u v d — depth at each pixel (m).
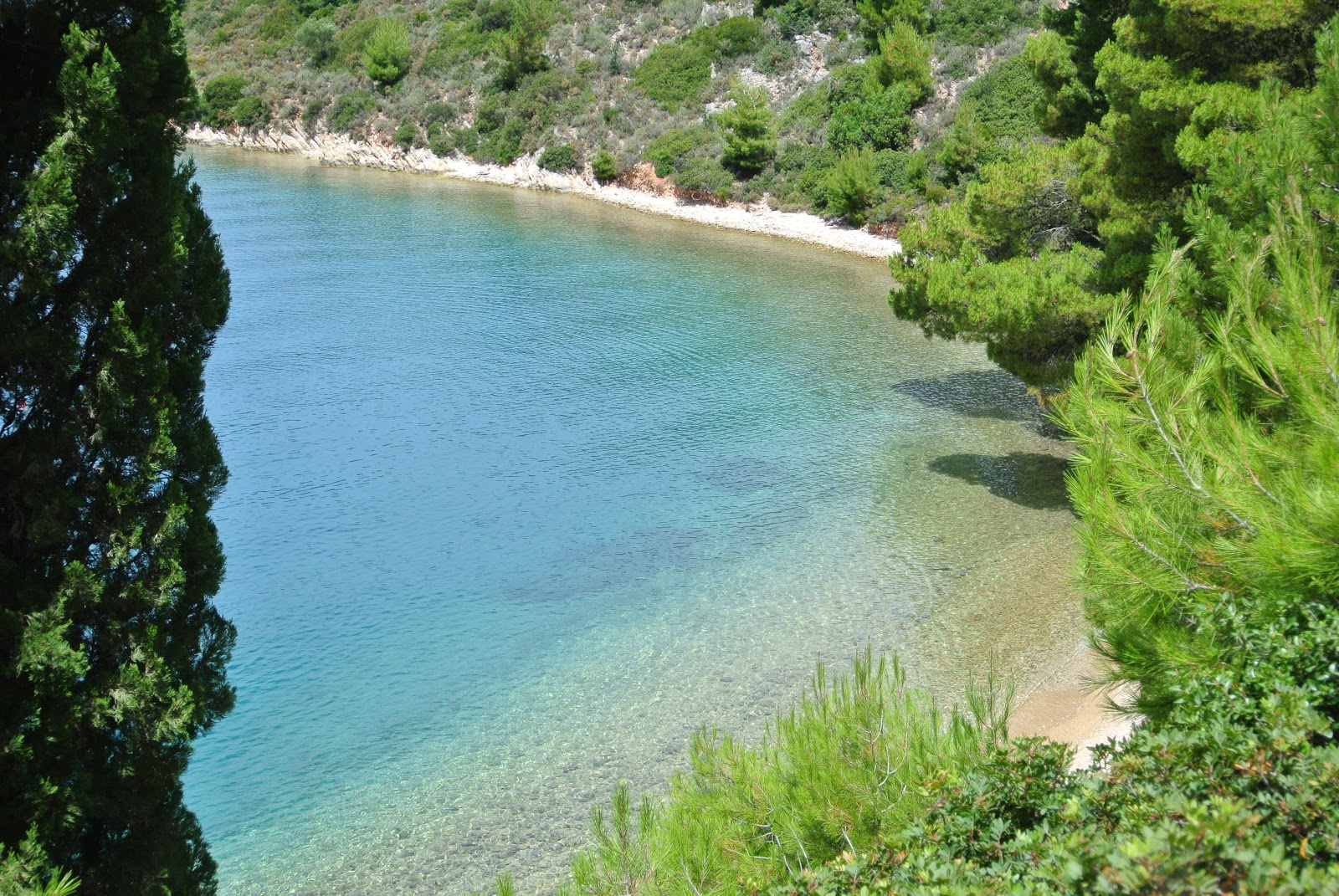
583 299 42.62
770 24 72.75
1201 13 15.15
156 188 9.68
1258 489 6.70
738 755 8.44
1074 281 19.23
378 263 49.78
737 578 19.30
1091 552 7.05
